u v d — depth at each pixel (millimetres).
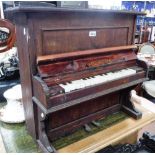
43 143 1382
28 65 1266
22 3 1403
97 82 1387
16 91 1741
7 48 1710
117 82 1502
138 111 1811
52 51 1300
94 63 1467
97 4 3492
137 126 1694
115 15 1553
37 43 1220
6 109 1771
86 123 1691
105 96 1762
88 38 1458
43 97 1173
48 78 1237
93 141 1501
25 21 1160
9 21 1594
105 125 1698
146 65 1667
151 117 1812
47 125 1456
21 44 1304
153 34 5582
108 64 1544
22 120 1686
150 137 1638
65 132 1572
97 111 1761
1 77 2156
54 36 1280
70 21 1326
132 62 1716
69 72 1327
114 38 1627
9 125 1705
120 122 1740
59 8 1174
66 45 1356
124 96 1886
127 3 5086
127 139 1948
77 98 1297
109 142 1506
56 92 1201
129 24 1692
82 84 1310
